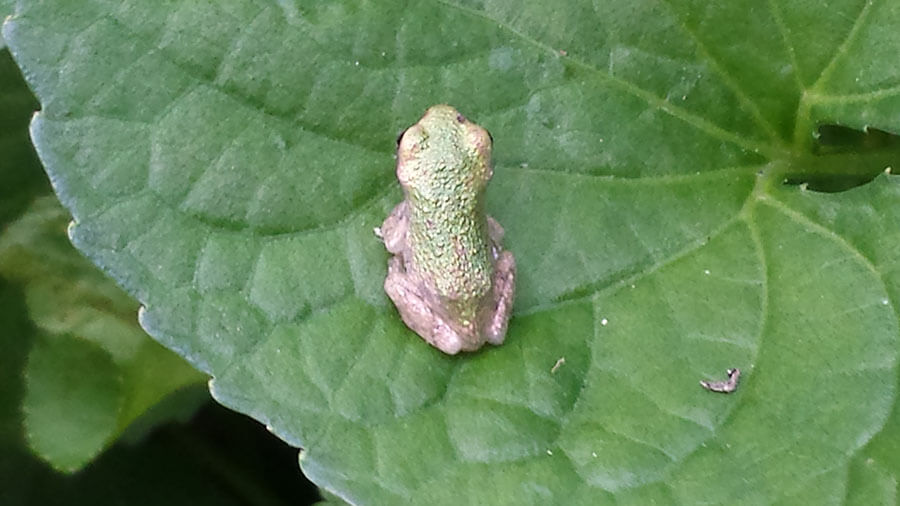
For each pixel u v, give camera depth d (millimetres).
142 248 70
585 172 79
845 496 69
